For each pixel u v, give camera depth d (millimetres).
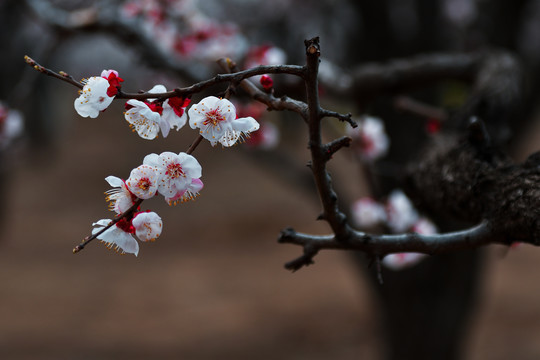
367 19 4414
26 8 3426
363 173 3195
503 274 10695
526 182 1407
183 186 1144
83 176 17047
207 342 8250
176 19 3301
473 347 7941
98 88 1127
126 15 3164
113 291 10281
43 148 17344
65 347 7996
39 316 9102
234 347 8125
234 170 17812
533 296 9594
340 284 10438
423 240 1372
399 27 4457
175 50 3178
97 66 15016
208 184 16766
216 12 7348
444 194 1729
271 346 8188
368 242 1369
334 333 8508
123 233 1197
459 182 1651
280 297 9992
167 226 13914
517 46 4270
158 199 15555
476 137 1695
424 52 4414
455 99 3365
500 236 1410
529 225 1329
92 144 19734
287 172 4227
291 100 1250
